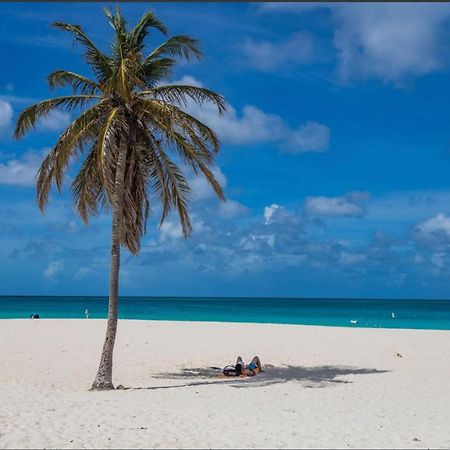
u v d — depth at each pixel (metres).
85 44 15.30
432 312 88.75
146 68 15.98
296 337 29.19
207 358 21.81
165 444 9.01
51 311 79.62
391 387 15.58
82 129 14.72
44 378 16.91
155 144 16.17
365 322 57.44
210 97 15.77
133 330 32.03
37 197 15.46
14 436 9.25
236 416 11.15
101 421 10.40
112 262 15.18
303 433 9.91
